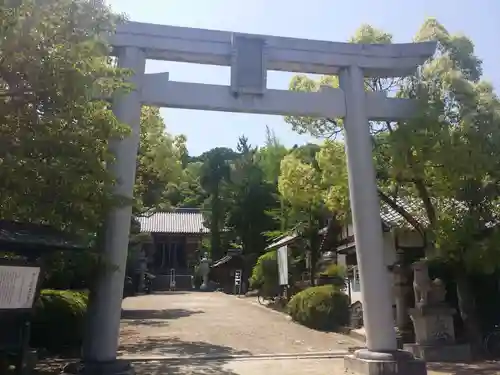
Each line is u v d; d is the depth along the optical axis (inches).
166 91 385.4
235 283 1488.7
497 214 480.1
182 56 396.5
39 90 259.1
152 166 600.4
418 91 452.1
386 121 446.0
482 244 438.0
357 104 419.2
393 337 385.4
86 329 343.6
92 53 275.9
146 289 1529.3
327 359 454.0
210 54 396.5
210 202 1786.4
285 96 409.4
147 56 392.2
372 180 409.1
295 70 430.0
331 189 540.7
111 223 346.3
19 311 273.9
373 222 400.5
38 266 275.4
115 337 339.0
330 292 722.2
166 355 478.6
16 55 250.5
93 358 333.1
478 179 439.2
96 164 266.5
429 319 495.2
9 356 318.3
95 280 342.3
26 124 260.8
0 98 260.5
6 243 267.7
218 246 1744.6
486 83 467.8
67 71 254.7
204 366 418.0
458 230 446.0
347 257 756.0
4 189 242.8
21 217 285.3
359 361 382.3
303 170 642.8
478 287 556.1
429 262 530.6
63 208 260.5
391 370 365.1
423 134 418.9
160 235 1973.4
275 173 1606.8
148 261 1850.4
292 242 986.7
